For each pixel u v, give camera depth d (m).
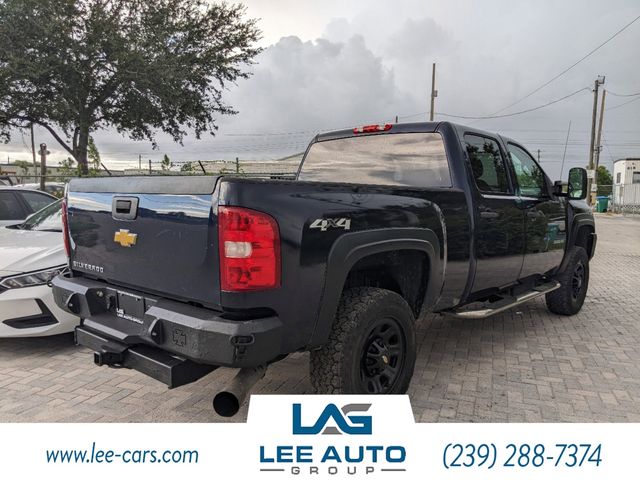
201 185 2.69
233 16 19.53
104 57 17.17
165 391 3.93
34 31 15.72
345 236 2.94
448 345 5.09
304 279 2.76
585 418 3.53
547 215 5.23
